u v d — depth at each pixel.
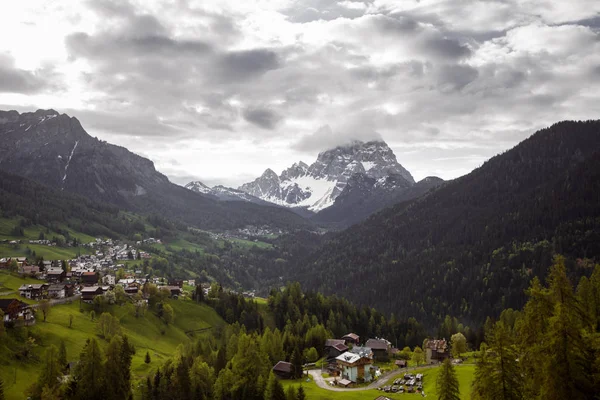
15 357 136.12
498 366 76.38
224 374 140.25
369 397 132.25
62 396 116.75
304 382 154.25
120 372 127.38
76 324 184.25
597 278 97.31
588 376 70.88
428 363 180.00
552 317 74.44
